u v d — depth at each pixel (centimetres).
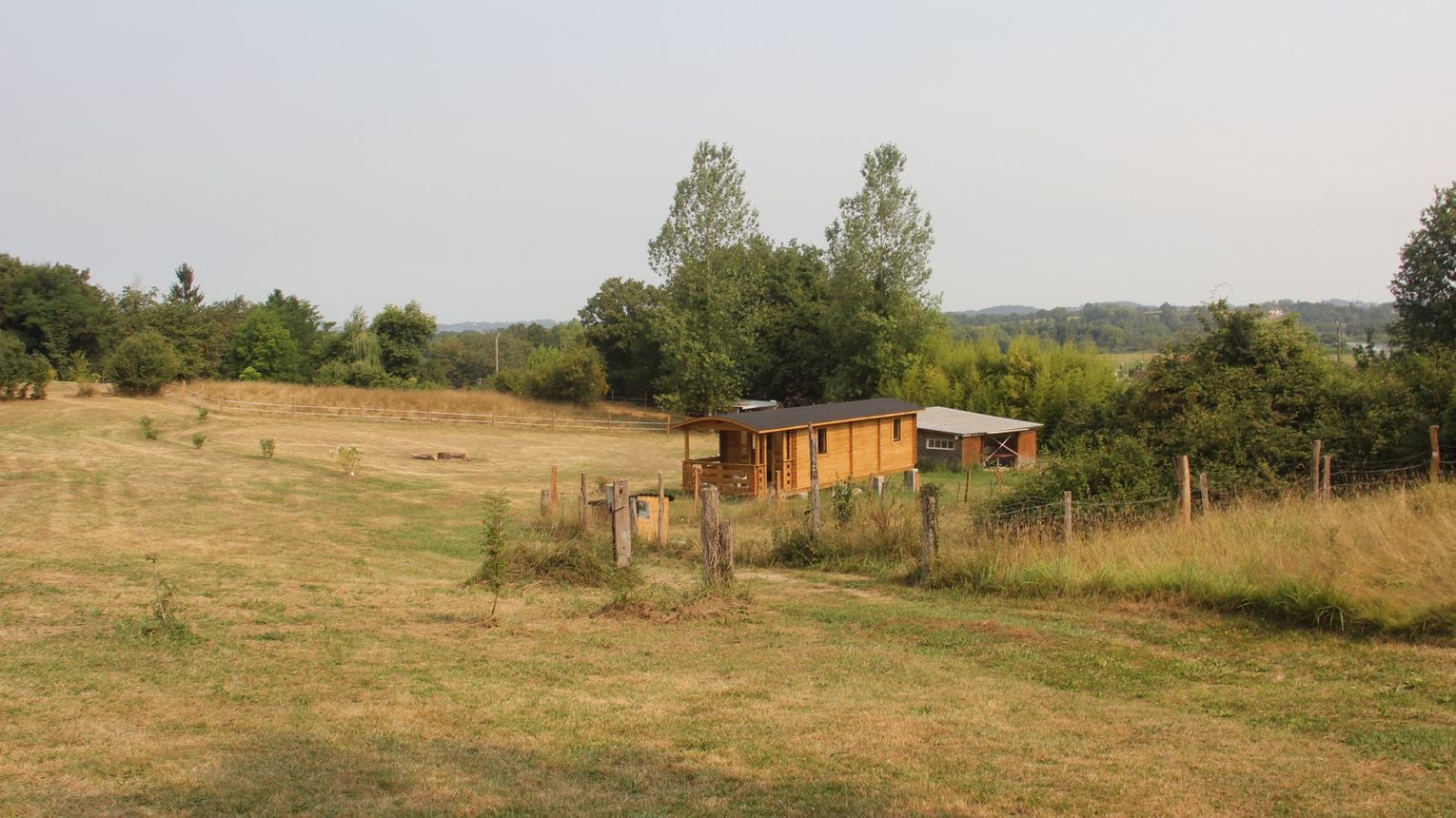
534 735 738
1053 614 1245
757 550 1816
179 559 1722
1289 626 1086
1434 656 924
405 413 5653
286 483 3130
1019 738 733
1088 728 762
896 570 1606
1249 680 903
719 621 1237
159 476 3088
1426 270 3231
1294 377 2300
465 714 794
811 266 7325
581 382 6750
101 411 4888
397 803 588
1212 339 2450
